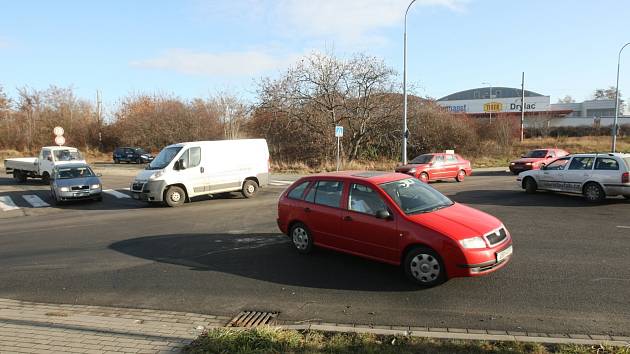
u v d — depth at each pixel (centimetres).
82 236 1039
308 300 574
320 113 3328
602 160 1364
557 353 403
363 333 452
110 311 556
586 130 6081
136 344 445
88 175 1762
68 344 447
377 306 547
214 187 1593
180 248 878
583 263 698
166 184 1482
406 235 619
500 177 2448
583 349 409
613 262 700
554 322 486
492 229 604
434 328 479
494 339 434
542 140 5178
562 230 950
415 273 613
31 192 2045
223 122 4441
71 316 536
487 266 582
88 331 482
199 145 1569
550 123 6400
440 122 3791
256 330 453
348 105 3356
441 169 2156
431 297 570
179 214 1327
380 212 644
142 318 527
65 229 1147
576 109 8906
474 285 609
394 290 600
